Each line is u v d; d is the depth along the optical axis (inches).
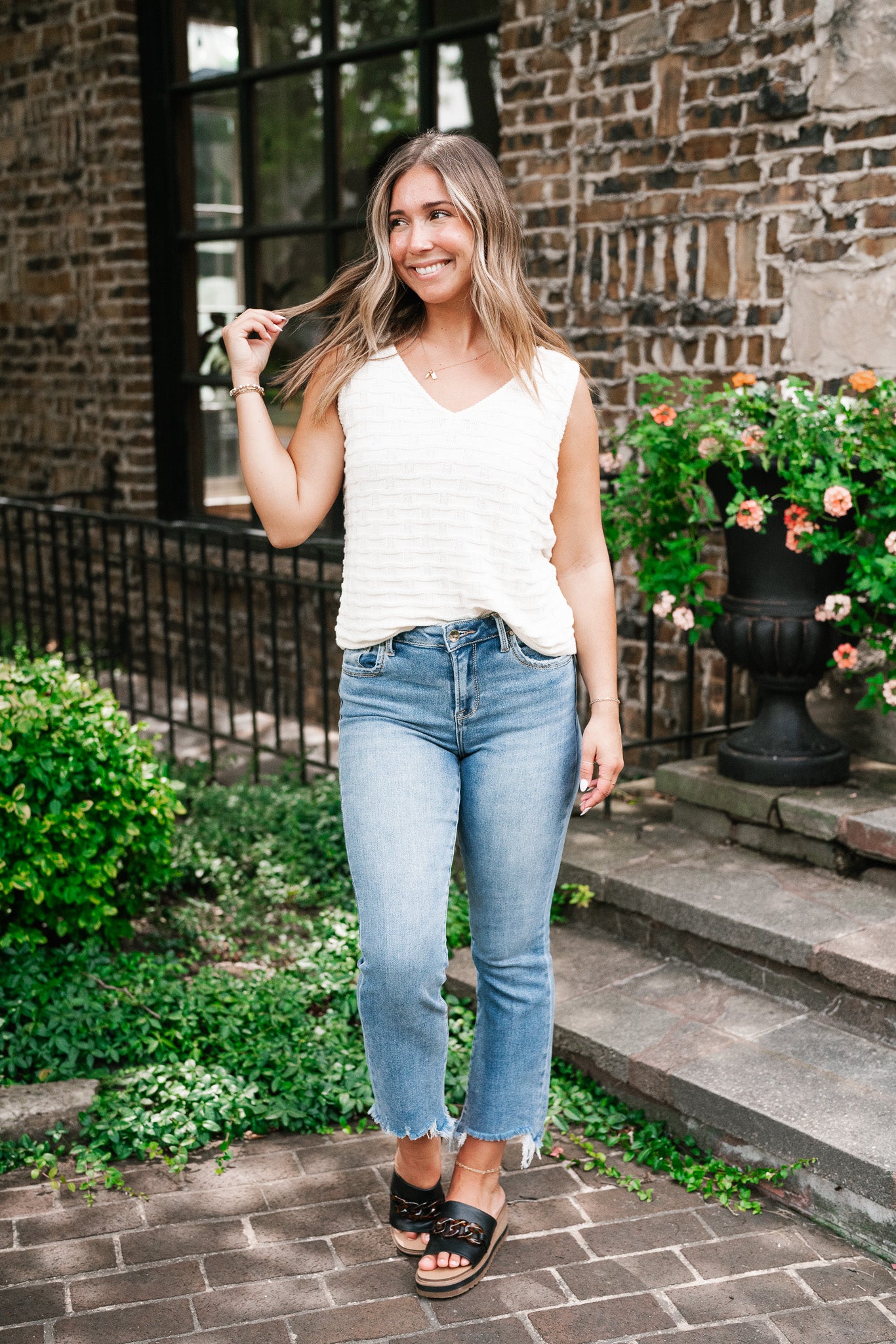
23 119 283.1
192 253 262.2
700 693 175.9
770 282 159.8
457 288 82.6
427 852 82.6
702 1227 98.5
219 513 266.7
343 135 227.8
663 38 165.8
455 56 206.1
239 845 167.8
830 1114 101.2
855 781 144.8
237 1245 96.2
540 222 185.3
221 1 243.8
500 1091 90.6
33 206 285.4
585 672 90.5
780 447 133.2
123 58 254.4
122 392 268.2
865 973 112.7
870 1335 86.2
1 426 310.0
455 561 80.9
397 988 82.2
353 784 84.5
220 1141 110.9
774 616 138.3
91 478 280.8
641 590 154.3
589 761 88.1
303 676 233.6
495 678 82.9
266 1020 124.5
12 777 129.6
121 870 144.4
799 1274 92.8
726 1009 120.1
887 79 144.4
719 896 129.0
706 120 163.0
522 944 88.0
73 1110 111.2
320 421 86.1
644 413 151.8
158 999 126.2
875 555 132.6
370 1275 92.7
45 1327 86.8
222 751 212.4
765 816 139.3
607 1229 98.2
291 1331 86.6
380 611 82.4
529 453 81.9
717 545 170.1
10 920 136.2
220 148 251.0
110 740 138.4
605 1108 114.2
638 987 125.4
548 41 179.8
